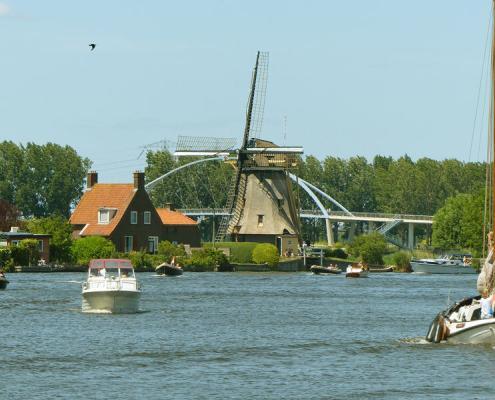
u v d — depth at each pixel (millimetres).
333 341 172875
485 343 164000
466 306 169250
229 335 179375
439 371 143875
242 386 133375
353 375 141000
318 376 140125
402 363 149875
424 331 188375
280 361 151625
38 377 137250
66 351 158125
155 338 173500
